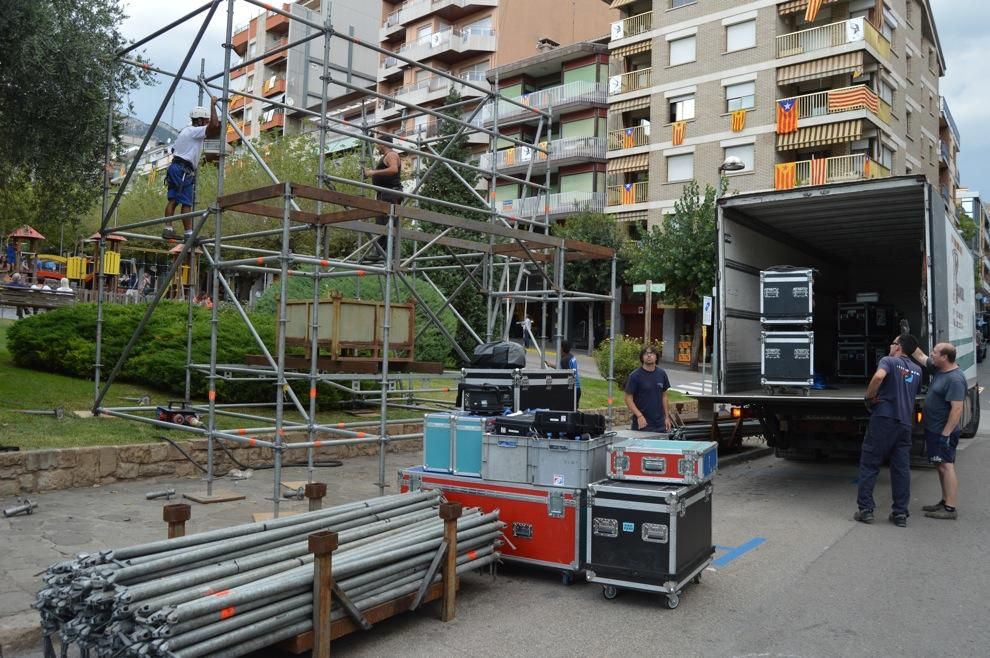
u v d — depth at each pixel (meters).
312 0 49.91
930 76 37.91
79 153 9.52
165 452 7.90
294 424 8.38
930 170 37.81
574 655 4.16
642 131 35.97
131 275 28.09
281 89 47.41
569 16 47.94
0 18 8.18
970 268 13.77
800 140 30.25
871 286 14.85
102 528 5.84
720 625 4.64
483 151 43.16
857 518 7.61
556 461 5.34
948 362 7.78
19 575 4.70
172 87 8.11
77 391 9.95
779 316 9.60
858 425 9.77
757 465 11.72
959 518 7.76
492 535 5.25
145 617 3.16
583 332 40.25
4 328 16.34
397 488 8.03
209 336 10.54
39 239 24.14
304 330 7.91
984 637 4.49
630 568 4.95
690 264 28.84
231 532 4.06
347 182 9.10
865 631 4.57
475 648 4.24
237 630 3.45
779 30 31.31
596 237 34.62
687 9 34.00
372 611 4.19
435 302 14.69
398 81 49.41
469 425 5.76
